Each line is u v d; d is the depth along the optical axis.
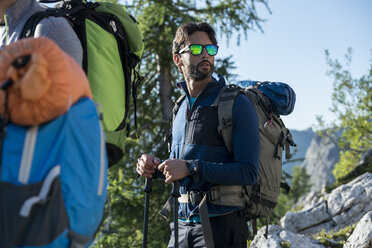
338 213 9.75
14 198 1.30
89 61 1.92
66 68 1.39
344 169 21.47
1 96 1.35
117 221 9.84
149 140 11.02
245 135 2.38
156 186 10.19
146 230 2.52
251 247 5.86
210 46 2.56
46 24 1.84
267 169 2.63
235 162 2.39
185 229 2.57
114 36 2.09
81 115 1.45
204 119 2.48
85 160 1.41
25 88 1.30
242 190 2.48
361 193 9.72
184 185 2.53
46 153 1.37
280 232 5.80
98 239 9.59
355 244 5.62
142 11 10.94
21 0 1.95
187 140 2.53
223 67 10.68
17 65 1.35
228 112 2.41
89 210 1.40
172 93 11.30
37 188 1.32
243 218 2.55
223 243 2.43
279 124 2.81
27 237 1.27
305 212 10.09
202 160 2.46
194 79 2.58
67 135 1.39
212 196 2.41
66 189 1.34
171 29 10.78
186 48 2.58
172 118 2.81
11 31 1.94
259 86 2.87
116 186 9.57
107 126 1.91
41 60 1.33
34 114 1.35
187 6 11.77
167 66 11.08
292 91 2.82
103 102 1.89
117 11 2.14
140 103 11.21
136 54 2.25
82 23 1.98
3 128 1.37
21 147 1.36
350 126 21.20
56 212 1.31
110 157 2.01
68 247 1.34
